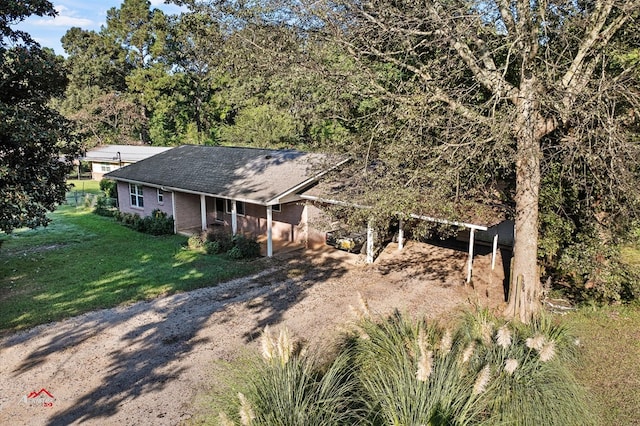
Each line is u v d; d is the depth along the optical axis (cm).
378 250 1599
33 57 1097
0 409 662
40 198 1140
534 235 941
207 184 1731
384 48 1032
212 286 1223
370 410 513
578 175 919
